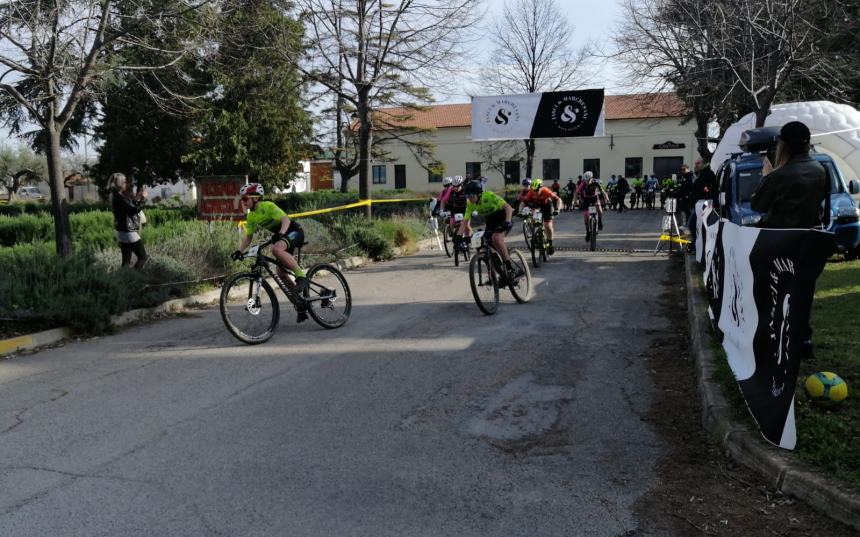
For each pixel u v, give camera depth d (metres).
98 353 7.74
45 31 10.88
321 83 18.98
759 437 4.39
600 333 8.16
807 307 4.02
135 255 11.27
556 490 4.12
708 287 8.06
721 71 16.25
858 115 13.85
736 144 14.84
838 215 11.31
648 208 38.34
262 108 31.88
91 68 11.60
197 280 11.10
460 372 6.65
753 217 9.76
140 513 3.86
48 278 9.07
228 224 14.53
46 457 4.67
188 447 4.84
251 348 7.82
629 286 11.48
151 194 53.69
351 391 6.11
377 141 35.00
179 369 6.95
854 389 5.12
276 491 4.13
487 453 4.70
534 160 57.12
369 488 4.16
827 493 3.63
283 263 8.38
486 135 20.53
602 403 5.69
